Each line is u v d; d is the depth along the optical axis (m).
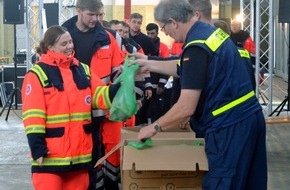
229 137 2.83
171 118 2.81
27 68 10.28
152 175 2.84
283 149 7.49
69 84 3.30
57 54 3.31
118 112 3.14
